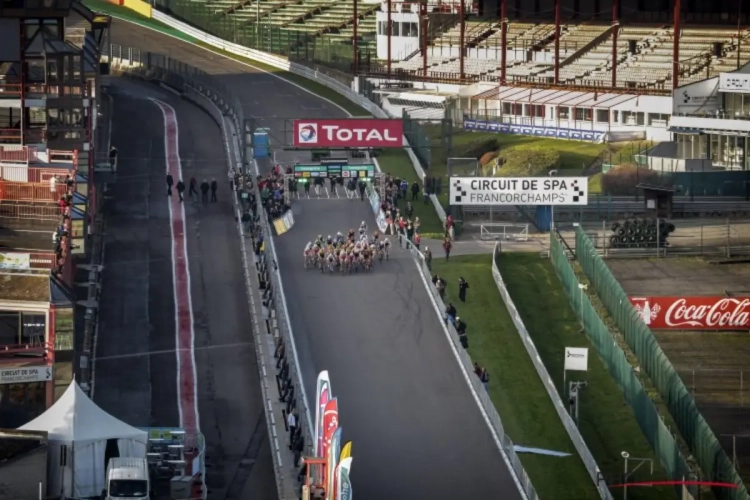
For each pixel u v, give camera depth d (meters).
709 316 169.12
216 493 129.75
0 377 132.00
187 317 171.50
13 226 165.62
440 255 193.50
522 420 145.50
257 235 194.00
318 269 184.50
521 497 129.00
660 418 134.75
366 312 171.25
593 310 163.50
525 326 170.00
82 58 198.38
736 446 138.88
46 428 122.19
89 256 185.00
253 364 158.88
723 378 156.12
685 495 120.69
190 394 151.38
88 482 121.50
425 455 137.00
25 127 195.88
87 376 151.75
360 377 154.12
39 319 137.00
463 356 157.75
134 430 123.75
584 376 155.88
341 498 109.81
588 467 133.88
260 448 139.25
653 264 192.88
